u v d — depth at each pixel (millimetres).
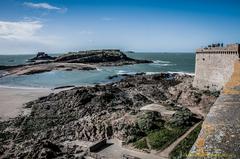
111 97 83812
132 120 56438
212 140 7988
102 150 46125
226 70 75000
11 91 113062
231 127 8586
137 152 44344
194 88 87375
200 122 55344
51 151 44281
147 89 100750
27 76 161625
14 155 46188
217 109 10531
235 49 71125
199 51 85750
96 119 61812
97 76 158375
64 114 72125
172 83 114000
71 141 52750
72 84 131500
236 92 12852
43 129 62000
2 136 58156
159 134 49344
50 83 135625
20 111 78688
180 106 72812
